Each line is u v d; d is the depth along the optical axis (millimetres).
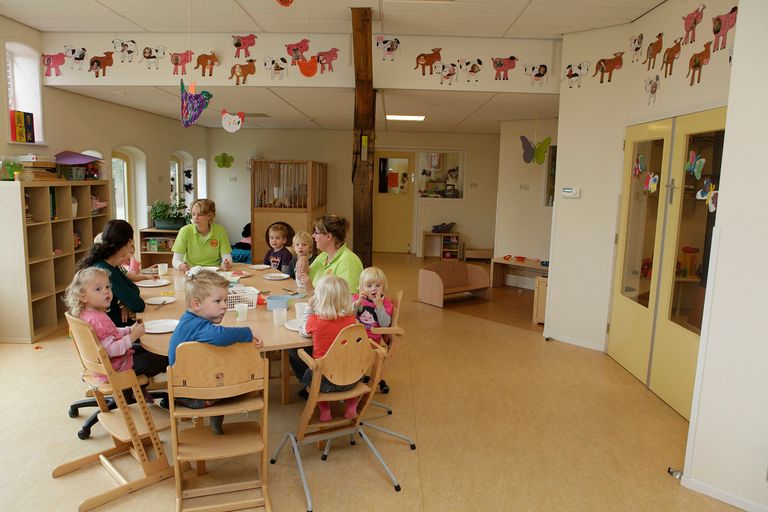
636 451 3047
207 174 10469
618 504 2547
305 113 7633
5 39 4770
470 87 5145
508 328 5574
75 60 5246
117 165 7543
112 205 6766
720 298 2523
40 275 4820
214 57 5180
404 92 5387
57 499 2447
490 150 10414
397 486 2600
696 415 2643
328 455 2922
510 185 7781
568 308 5043
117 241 3059
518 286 7836
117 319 3180
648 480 2756
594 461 2928
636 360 4176
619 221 4570
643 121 4184
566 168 4926
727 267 2490
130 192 7762
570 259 4984
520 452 3006
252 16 4637
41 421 3164
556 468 2848
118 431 2588
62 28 5094
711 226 3268
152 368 2984
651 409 3613
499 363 4477
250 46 5148
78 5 4410
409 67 5121
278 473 2732
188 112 3801
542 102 5828
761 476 2467
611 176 4609
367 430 3238
